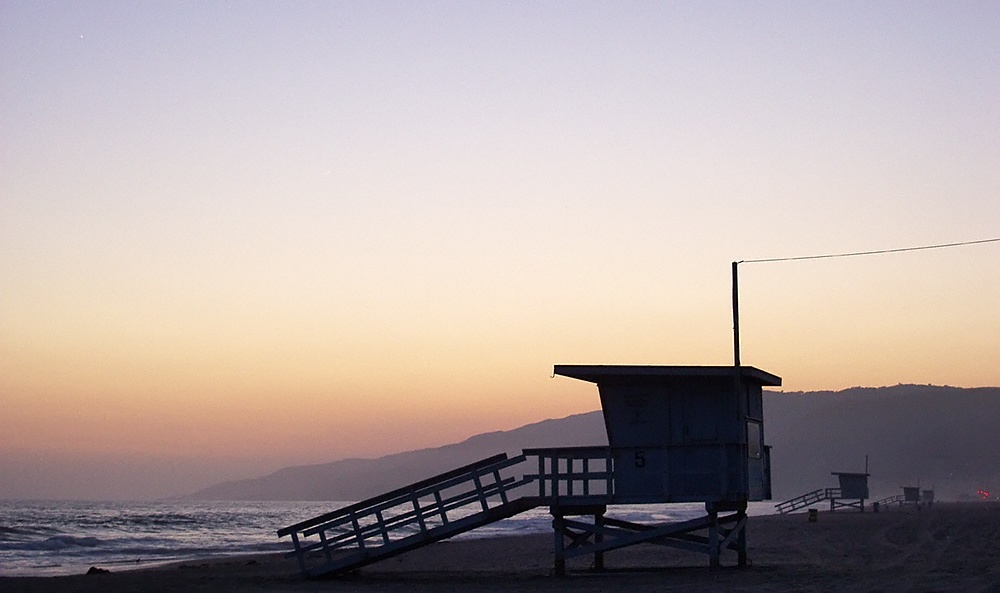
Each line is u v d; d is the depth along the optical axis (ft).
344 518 89.71
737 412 82.17
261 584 85.92
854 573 80.43
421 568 111.45
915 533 151.74
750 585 71.26
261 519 495.82
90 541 231.91
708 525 84.38
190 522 416.87
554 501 84.99
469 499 86.99
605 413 85.56
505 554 139.95
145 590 84.28
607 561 112.27
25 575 129.59
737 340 85.61
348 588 79.56
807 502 291.17
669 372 83.20
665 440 84.07
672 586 72.49
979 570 80.07
